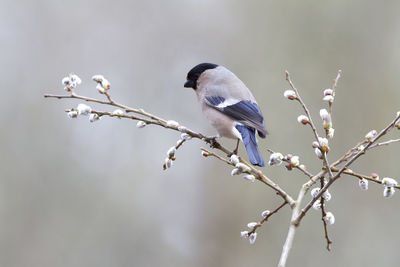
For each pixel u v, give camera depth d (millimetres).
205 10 14844
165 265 12797
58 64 14172
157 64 14508
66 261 12320
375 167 12016
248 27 14078
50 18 14477
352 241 11461
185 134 5453
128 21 14781
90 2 14734
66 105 13609
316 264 11391
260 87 13219
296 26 13539
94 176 13023
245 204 12992
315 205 4672
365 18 13266
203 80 8406
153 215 13039
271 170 12117
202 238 13156
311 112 12766
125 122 13555
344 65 13156
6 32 14195
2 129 13109
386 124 12617
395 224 11523
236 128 7500
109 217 12703
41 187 12773
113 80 14258
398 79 12859
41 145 13125
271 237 12047
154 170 13453
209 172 13562
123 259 12594
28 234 12367
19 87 13680
